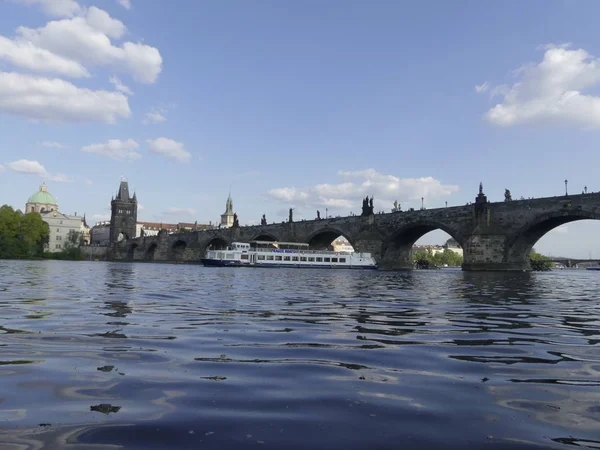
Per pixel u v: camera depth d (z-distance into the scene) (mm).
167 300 22797
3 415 6082
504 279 59375
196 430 5707
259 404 6742
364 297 26844
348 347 11180
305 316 17234
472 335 13273
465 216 93688
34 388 7305
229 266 116000
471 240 88312
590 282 58281
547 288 40594
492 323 16078
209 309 19078
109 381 7785
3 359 9297
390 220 111438
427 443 5426
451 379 8297
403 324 15430
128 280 43000
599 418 6328
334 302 23156
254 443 5355
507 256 86500
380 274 78938
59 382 7656
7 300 21656
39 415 6113
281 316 17109
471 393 7434
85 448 5102
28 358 9406
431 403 6895
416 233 113938
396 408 6645
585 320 17250
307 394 7266
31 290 28219
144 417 6121
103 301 21625
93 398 6867
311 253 110438
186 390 7375
